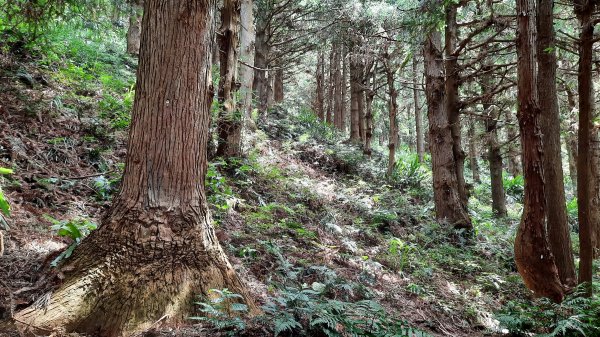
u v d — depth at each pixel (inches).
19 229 160.6
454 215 386.3
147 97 132.8
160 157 131.6
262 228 248.4
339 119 1075.9
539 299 206.7
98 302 115.1
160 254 126.3
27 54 331.9
